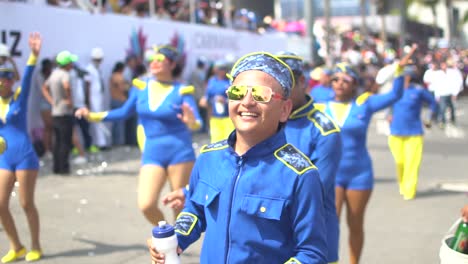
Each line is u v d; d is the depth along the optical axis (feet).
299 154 7.38
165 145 16.37
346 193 14.96
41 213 23.04
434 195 27.20
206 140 46.96
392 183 30.07
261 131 7.18
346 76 15.34
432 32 162.91
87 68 37.86
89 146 38.50
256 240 7.11
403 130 26.76
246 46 62.08
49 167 32.89
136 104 16.83
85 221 21.95
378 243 19.53
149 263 17.20
